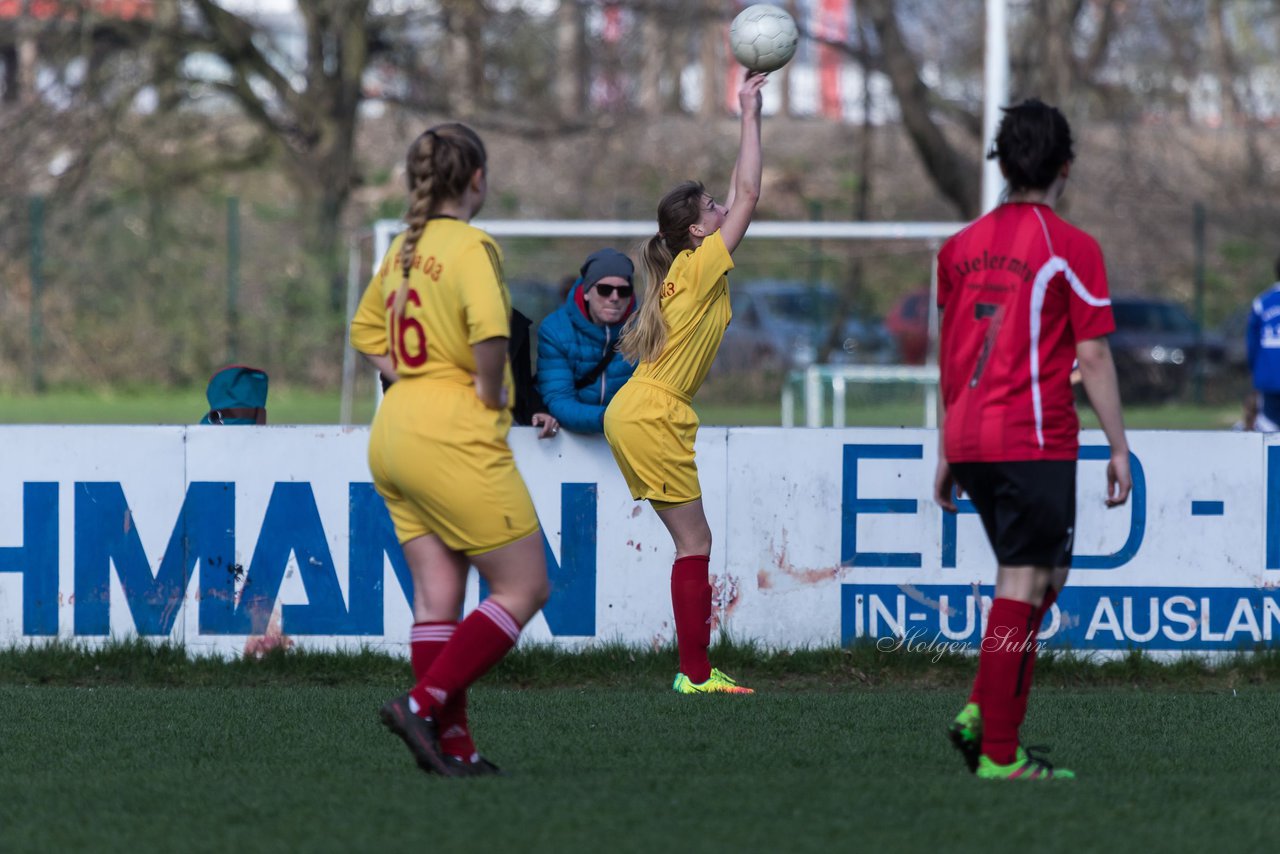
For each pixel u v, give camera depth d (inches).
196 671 926.4
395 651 948.0
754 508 951.0
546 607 952.3
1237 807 573.6
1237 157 3996.1
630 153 3939.5
